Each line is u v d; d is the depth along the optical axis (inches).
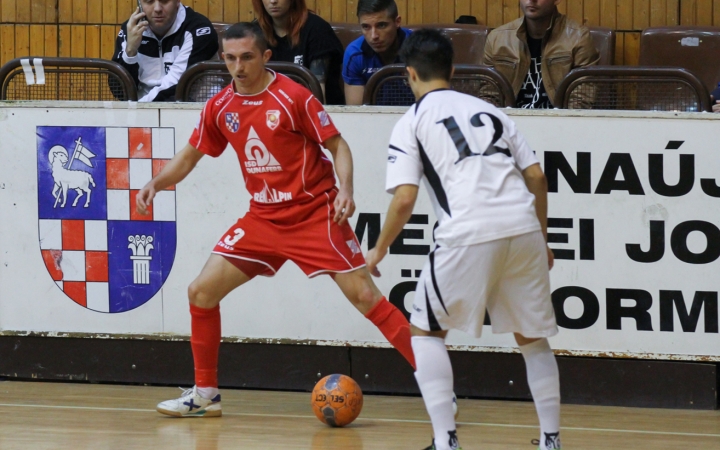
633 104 663.8
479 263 440.5
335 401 567.5
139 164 689.0
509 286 452.4
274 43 782.5
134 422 583.8
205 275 580.7
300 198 562.6
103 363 712.4
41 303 709.9
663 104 658.8
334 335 681.0
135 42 764.6
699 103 650.2
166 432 554.6
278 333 687.1
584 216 649.0
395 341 564.1
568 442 544.4
